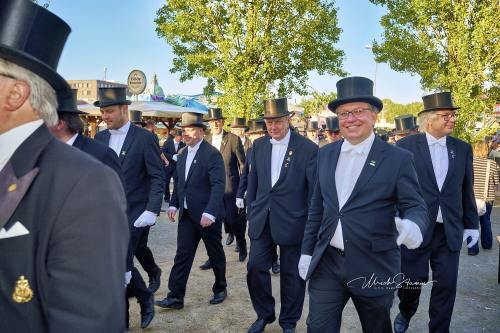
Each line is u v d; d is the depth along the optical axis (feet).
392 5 35.45
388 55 36.35
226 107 33.94
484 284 15.81
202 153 13.34
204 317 12.77
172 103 50.57
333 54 36.22
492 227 25.94
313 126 33.60
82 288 3.22
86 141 9.02
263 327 11.69
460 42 29.68
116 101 11.68
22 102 3.65
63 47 3.97
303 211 11.57
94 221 3.33
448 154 11.23
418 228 6.86
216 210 12.93
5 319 3.40
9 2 3.49
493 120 32.81
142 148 11.96
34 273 3.36
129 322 12.41
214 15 34.37
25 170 3.48
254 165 12.59
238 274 16.90
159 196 11.85
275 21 33.76
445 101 11.05
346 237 7.87
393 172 7.77
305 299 14.60
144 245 13.88
